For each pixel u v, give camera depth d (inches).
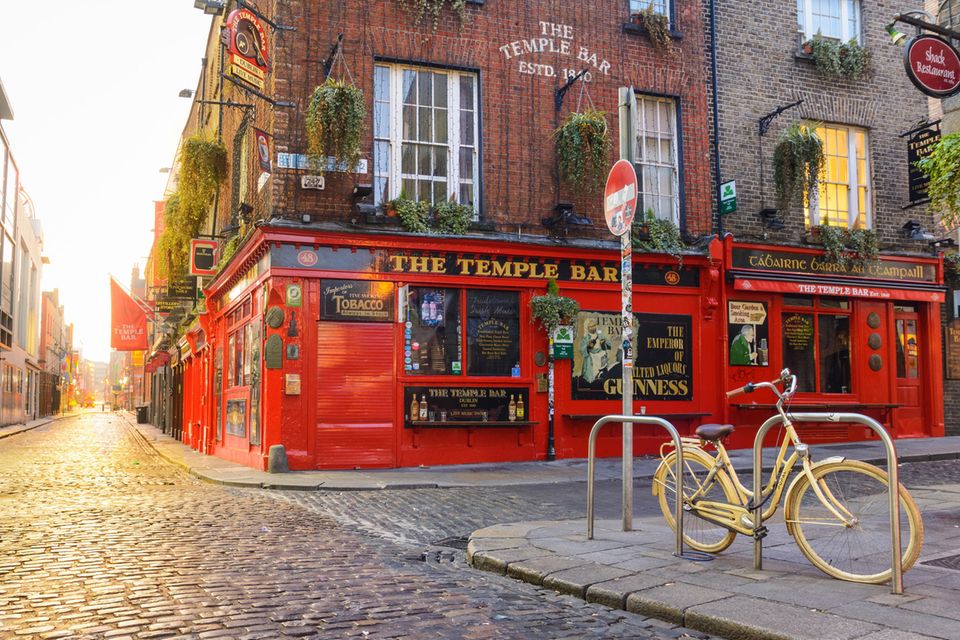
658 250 577.9
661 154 609.0
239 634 161.3
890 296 637.9
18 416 1872.5
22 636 159.3
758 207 619.8
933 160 268.4
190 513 333.1
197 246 711.7
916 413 657.0
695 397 589.6
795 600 173.2
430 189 549.0
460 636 161.3
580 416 557.3
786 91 636.7
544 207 567.2
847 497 190.7
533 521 301.6
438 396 529.7
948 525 266.8
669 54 609.9
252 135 601.0
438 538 286.5
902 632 148.7
